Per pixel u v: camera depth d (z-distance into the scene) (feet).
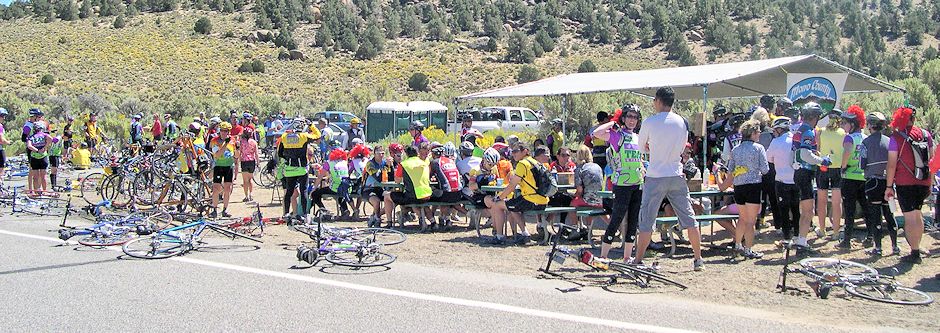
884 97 61.46
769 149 29.25
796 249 28.45
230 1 304.91
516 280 24.71
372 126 100.17
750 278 24.93
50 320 19.62
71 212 41.11
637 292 23.07
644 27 285.84
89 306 21.01
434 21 279.08
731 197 34.50
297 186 38.34
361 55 249.14
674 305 21.47
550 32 288.92
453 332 18.62
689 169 33.30
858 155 28.50
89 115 80.53
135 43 250.57
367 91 189.47
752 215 27.73
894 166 26.23
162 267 26.43
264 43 260.83
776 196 29.40
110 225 32.65
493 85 220.64
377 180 37.55
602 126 29.50
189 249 29.55
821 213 31.53
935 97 59.62
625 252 26.32
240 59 238.89
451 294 22.54
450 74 232.12
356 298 21.99
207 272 25.59
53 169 53.57
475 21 310.86
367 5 318.04
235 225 33.35
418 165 35.58
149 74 215.72
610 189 33.83
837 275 23.36
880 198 27.32
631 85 44.62
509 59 254.06
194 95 190.08
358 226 37.52
